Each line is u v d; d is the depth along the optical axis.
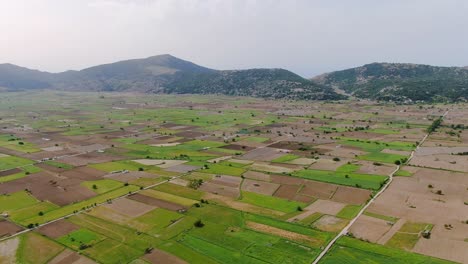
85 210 141.25
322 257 105.00
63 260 106.81
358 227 122.56
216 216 134.38
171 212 138.00
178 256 107.75
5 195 158.12
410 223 124.44
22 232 124.38
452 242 110.94
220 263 103.75
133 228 125.81
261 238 117.25
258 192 158.75
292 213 136.12
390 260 102.19
